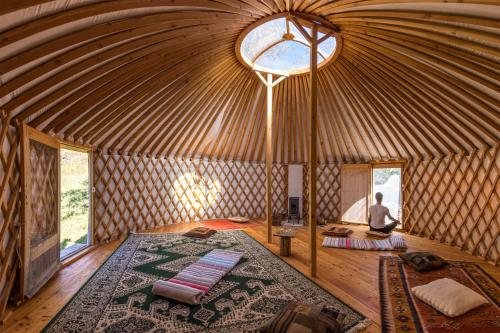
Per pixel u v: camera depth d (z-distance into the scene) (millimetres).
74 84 3188
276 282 3277
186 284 3051
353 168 7148
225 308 2662
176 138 6320
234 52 4438
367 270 3705
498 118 3617
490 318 2424
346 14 3359
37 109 3041
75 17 2188
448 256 4391
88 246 4828
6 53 2211
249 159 7859
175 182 6879
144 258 4215
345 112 5883
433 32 3004
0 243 2594
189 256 4316
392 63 4031
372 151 6648
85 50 2699
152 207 6492
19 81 2494
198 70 4469
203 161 7344
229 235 5715
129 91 4180
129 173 5887
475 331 2236
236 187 7875
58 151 3846
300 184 8000
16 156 2859
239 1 3068
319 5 3305
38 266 3150
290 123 6762
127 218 5875
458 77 3500
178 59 3955
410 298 2857
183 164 7016
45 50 2367
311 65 3547
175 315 2537
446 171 5184
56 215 3711
